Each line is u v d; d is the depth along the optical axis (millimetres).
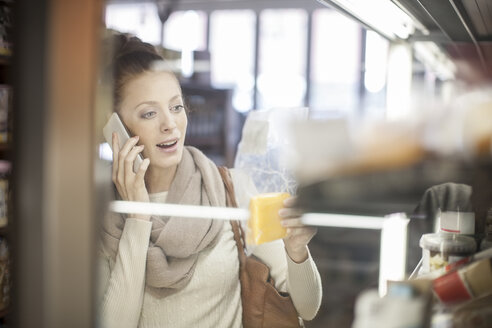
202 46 8766
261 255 1476
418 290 736
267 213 1080
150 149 1413
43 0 571
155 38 7879
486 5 1217
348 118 912
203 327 1420
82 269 597
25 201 590
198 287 1410
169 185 1441
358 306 735
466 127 965
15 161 590
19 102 583
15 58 581
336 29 8023
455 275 831
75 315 603
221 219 1436
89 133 583
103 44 607
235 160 1548
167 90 1419
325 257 1216
